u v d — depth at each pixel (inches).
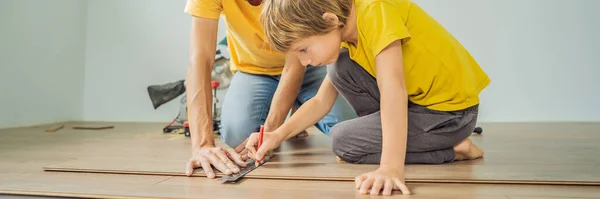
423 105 49.3
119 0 131.0
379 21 40.1
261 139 46.7
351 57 46.4
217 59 101.0
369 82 50.1
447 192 35.4
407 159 49.8
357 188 35.6
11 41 104.6
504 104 119.0
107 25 132.0
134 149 65.6
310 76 68.6
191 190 36.9
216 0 53.8
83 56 133.3
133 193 35.9
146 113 130.9
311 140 76.6
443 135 48.9
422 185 38.0
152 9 129.6
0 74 101.7
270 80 68.5
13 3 104.6
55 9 119.9
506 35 117.7
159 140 79.4
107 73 132.7
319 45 39.3
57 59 122.1
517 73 118.0
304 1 37.8
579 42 115.0
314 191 36.1
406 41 44.0
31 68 111.9
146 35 130.3
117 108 132.5
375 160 49.9
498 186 37.8
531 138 76.6
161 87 127.2
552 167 46.4
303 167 47.9
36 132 94.8
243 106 64.9
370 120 49.4
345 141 49.7
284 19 38.3
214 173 42.6
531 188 37.1
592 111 115.6
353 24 42.3
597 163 48.8
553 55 116.3
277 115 55.6
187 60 128.6
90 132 95.9
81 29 131.6
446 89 47.9
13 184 40.0
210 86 53.1
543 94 117.3
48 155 59.0
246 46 63.7
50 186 39.0
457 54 47.8
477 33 118.7
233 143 65.5
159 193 35.9
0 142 75.5
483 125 106.5
